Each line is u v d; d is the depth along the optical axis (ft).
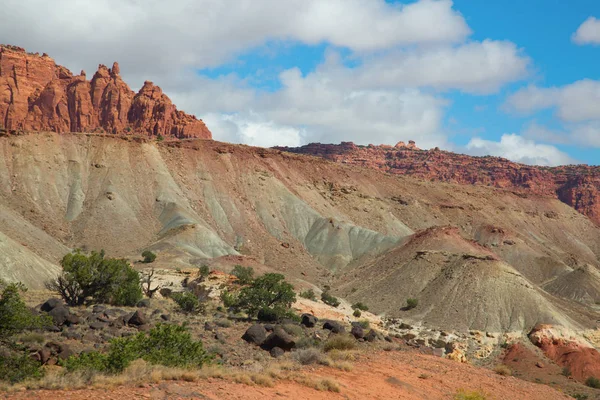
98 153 570.87
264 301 183.83
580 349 292.40
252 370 80.07
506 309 333.01
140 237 479.41
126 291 163.84
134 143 596.70
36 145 542.16
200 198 580.30
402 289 368.89
